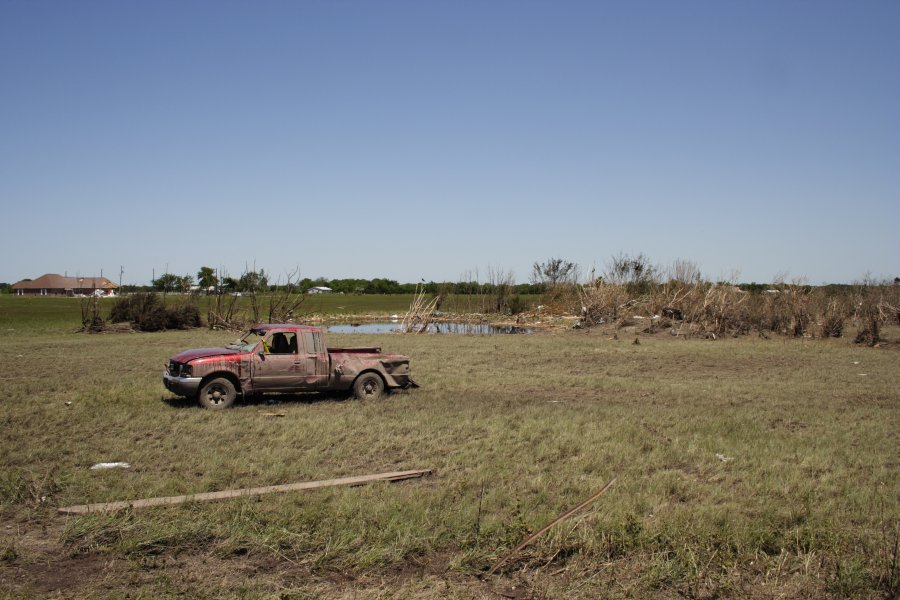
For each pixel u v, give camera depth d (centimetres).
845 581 556
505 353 2433
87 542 610
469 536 636
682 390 1603
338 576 565
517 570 588
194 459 897
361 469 876
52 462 884
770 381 1794
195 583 542
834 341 3009
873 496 774
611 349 2600
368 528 646
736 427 1149
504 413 1254
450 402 1391
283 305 4094
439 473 861
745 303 3428
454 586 551
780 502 757
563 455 961
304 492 755
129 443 978
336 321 5053
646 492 777
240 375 1304
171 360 1337
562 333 3575
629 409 1315
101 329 3338
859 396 1542
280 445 986
